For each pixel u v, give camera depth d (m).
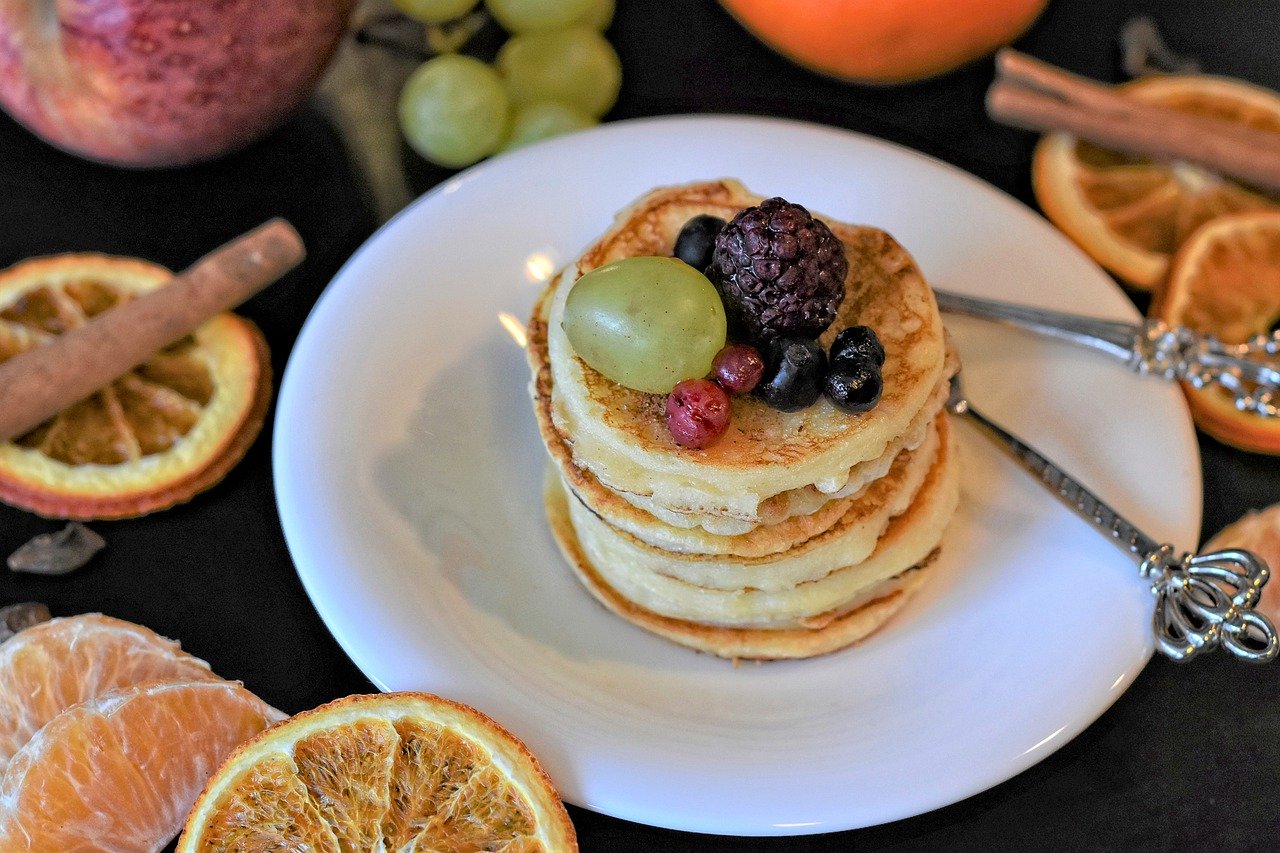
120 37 0.34
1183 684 0.31
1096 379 0.33
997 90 0.38
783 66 0.40
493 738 0.28
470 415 0.33
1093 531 0.31
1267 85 0.40
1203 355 0.33
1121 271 0.37
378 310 0.33
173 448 0.33
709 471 0.28
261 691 0.31
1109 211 0.38
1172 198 0.38
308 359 0.32
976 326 0.34
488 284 0.34
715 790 0.28
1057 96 0.38
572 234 0.34
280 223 0.35
